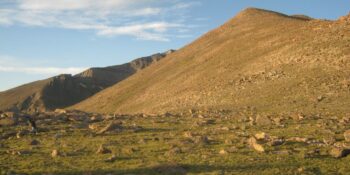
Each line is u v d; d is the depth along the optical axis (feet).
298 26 517.55
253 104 267.39
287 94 271.08
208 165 89.45
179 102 376.48
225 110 250.78
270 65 374.43
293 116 180.65
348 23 398.21
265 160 93.35
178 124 179.22
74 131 160.56
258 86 319.68
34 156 107.45
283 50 403.75
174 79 531.91
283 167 86.69
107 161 97.40
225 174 81.30
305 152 100.89
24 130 159.43
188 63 598.75
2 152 114.11
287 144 113.39
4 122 184.85
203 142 119.75
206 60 560.20
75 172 86.43
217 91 355.77
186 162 93.35
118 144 125.29
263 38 536.01
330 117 180.55
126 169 87.04
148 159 98.68
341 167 86.12
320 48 352.28
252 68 396.57
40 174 84.74
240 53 507.30
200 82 439.63
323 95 249.34
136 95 558.97
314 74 300.61
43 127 173.17
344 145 107.96
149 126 173.88
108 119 208.13
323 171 83.25
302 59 345.92
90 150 114.73
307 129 142.31
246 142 117.70
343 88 255.09
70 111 246.68
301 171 82.69
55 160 100.63
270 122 162.71
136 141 130.31
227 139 121.60
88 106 631.56
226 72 433.07
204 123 175.22
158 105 410.11
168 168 85.20
